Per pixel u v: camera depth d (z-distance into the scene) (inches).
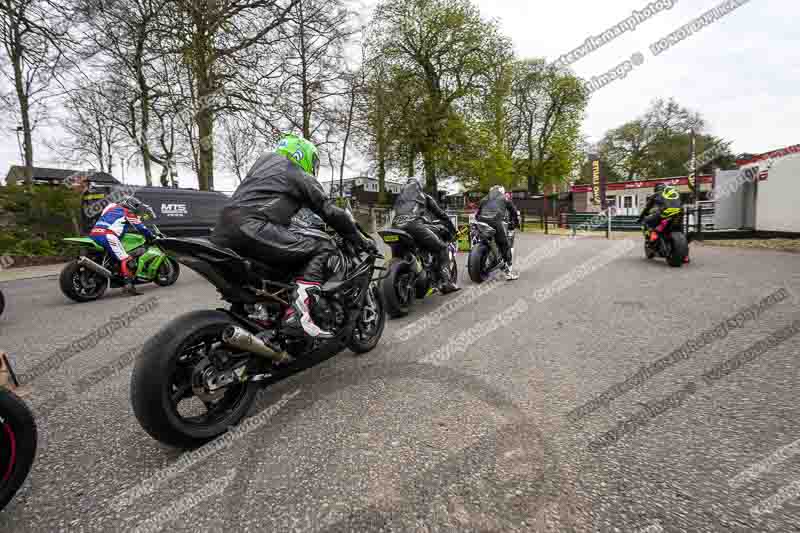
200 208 437.7
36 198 568.7
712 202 579.2
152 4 545.6
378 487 74.7
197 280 354.0
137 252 287.1
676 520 64.6
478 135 1231.5
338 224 123.8
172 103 613.0
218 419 94.3
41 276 405.1
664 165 1838.1
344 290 123.9
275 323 107.3
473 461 81.4
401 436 91.4
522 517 66.4
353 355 145.8
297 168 113.6
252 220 102.9
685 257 301.9
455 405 105.4
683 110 1830.7
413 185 221.6
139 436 97.1
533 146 1565.0
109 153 1001.5
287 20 645.9
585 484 73.6
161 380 81.7
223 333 90.0
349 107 796.0
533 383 117.3
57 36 534.6
